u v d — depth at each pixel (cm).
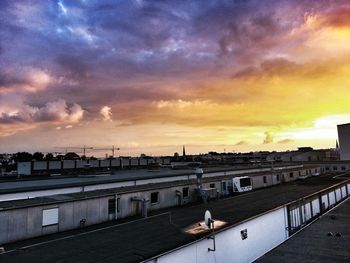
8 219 2347
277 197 3391
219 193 4475
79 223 2784
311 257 1791
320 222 2525
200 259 1812
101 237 1902
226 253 2014
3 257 1595
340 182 4906
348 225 2412
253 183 5072
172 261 1644
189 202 4000
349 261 1723
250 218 2289
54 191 3175
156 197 3612
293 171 6600
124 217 3189
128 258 1524
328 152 13462
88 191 3334
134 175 4656
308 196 3419
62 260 1534
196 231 1959
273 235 2602
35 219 2498
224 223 2138
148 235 1911
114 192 3206
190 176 4950
